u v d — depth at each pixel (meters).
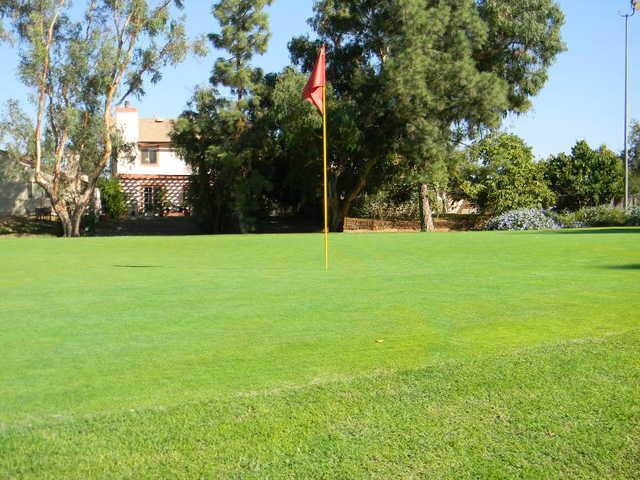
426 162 33.56
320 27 34.81
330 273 11.55
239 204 34.88
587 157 43.19
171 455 3.64
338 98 33.41
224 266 13.20
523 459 3.55
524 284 9.57
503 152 38.41
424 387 4.55
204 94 34.56
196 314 7.62
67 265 14.00
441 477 3.39
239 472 3.46
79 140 34.53
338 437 3.82
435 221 39.59
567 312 7.24
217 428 3.95
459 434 3.84
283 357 5.52
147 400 4.45
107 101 34.34
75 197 35.94
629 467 3.47
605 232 23.31
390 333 6.38
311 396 4.43
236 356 5.59
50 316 7.64
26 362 5.52
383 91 32.44
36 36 31.77
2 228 38.38
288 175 37.06
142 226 41.16
